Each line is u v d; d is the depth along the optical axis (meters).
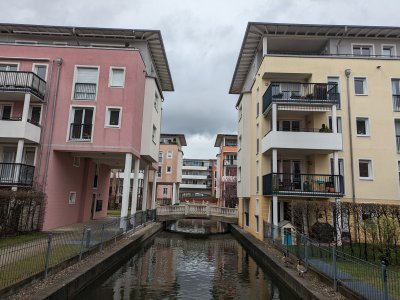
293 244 11.70
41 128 17.62
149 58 22.62
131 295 8.90
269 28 19.61
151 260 14.34
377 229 12.19
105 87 18.31
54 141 17.59
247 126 23.55
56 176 17.89
